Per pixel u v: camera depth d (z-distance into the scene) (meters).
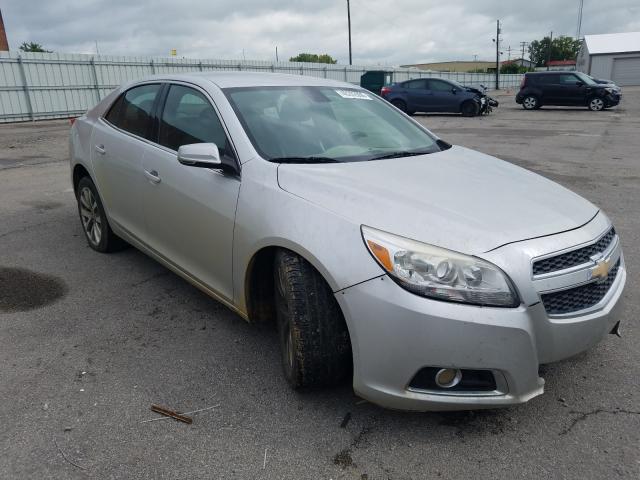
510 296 2.22
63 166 9.85
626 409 2.66
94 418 2.62
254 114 3.29
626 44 55.56
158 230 3.73
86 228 4.99
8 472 2.27
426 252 2.25
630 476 2.23
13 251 4.98
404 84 23.12
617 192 7.38
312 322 2.51
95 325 3.57
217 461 2.34
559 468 2.29
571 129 15.94
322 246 2.43
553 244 2.37
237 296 3.04
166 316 3.70
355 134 3.50
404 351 2.24
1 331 3.48
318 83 3.96
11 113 21.05
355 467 2.30
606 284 2.62
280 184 2.78
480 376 2.30
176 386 2.88
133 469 2.29
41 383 2.91
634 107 25.22
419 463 2.32
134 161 3.89
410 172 2.98
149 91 4.08
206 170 3.18
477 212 2.49
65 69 22.75
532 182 3.07
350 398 2.77
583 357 3.12
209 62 28.39
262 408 2.70
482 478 2.24
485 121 19.50
